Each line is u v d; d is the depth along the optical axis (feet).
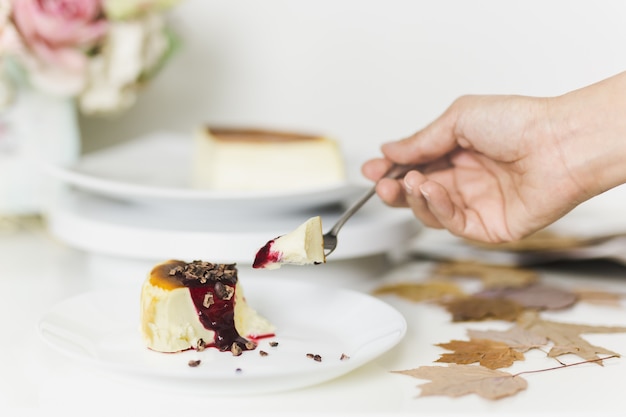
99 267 2.78
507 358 2.19
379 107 3.83
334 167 3.04
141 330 2.19
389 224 2.70
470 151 2.51
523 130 2.29
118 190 2.66
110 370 1.98
